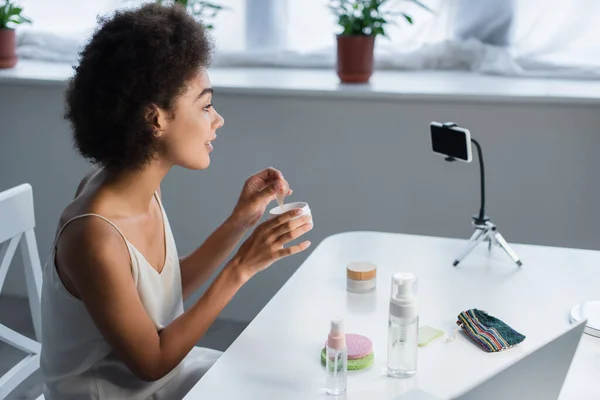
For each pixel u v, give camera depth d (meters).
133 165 1.21
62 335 1.25
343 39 2.32
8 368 2.27
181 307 1.40
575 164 2.20
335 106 2.30
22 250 1.53
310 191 2.40
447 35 2.55
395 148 2.30
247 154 2.41
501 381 0.88
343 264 1.46
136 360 1.16
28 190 1.52
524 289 1.34
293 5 2.61
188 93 1.20
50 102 2.49
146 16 1.18
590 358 1.10
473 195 2.29
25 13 2.77
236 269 1.21
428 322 1.21
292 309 1.27
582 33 2.40
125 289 1.15
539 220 2.27
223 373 1.07
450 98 2.18
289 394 1.02
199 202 2.48
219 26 2.66
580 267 1.44
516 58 2.46
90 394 1.25
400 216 2.36
